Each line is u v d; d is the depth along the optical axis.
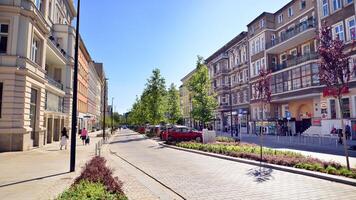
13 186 8.23
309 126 32.53
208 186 8.39
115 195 5.84
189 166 12.50
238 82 49.72
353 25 25.08
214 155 15.97
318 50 11.31
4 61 18.64
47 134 26.88
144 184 8.84
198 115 31.12
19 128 18.64
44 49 23.27
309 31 30.11
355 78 24.84
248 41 45.25
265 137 33.47
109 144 28.38
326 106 28.17
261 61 40.81
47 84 24.66
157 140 32.59
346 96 25.80
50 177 9.70
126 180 9.47
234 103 51.41
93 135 51.34
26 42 19.55
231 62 52.88
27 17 19.72
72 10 41.81
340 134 22.53
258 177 9.58
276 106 38.84
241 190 7.79
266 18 40.03
